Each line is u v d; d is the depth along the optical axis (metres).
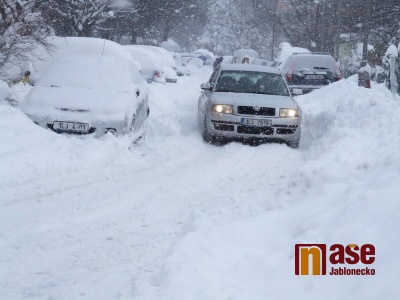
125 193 13.22
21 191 12.67
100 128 17.09
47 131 16.56
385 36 65.75
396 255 6.76
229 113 19.30
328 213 8.97
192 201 12.77
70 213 11.47
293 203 10.85
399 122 16.00
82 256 9.30
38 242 9.77
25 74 26.45
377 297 6.12
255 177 15.31
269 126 19.23
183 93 39.16
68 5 54.66
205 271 7.56
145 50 39.97
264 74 22.22
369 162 11.01
